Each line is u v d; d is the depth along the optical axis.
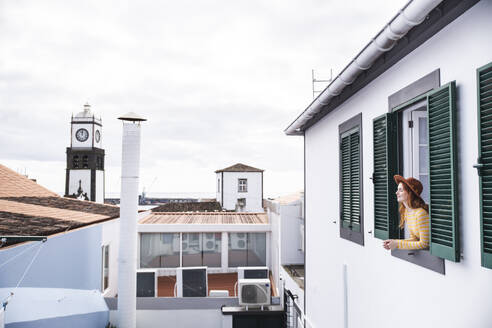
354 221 5.53
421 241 3.30
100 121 65.19
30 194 12.62
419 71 3.67
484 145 2.54
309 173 8.84
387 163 4.21
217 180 37.25
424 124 4.16
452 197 2.88
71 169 61.69
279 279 14.05
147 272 12.27
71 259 8.86
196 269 12.71
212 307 11.62
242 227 17.86
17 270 6.38
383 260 4.52
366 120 5.10
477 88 2.58
